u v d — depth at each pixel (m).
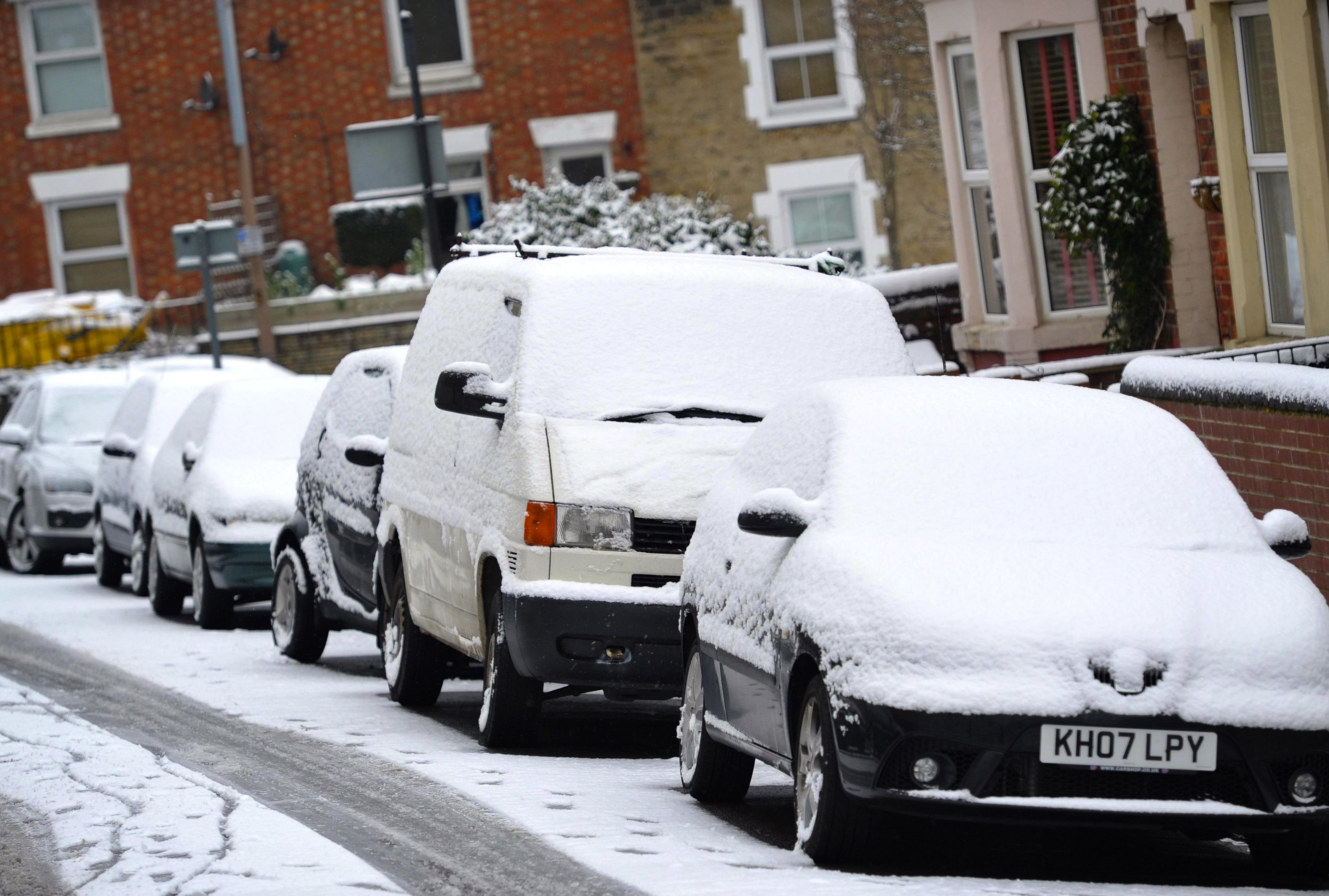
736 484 12.56
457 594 15.23
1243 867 10.80
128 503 28.00
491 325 15.53
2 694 17.42
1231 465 16.22
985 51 24.67
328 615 19.56
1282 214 20.45
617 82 44.44
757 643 11.17
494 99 44.78
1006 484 11.06
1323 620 10.34
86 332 42.72
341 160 45.28
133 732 15.29
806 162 43.78
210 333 36.22
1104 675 9.80
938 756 9.73
